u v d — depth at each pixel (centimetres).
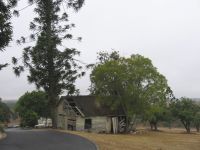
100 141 2391
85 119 5034
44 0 3403
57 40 4338
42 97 7725
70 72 4459
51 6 4122
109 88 4838
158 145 3075
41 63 4331
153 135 4834
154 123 7006
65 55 4388
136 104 4778
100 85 4850
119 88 4822
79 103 5156
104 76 4812
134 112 4797
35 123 7494
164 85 4778
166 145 3278
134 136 4197
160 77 4778
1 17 1662
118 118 5141
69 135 2698
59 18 4359
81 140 2289
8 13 1730
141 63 4769
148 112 4756
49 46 4231
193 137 4888
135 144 2683
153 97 4753
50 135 2698
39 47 4253
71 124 5144
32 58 4306
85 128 5019
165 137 4569
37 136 2605
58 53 4347
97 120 5066
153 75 4741
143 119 5062
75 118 5038
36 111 7700
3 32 1680
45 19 4250
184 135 5269
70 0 2256
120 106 5206
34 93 7762
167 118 6956
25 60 4300
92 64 4812
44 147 1906
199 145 3669
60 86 4456
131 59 4794
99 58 5450
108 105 5075
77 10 2270
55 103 4450
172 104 6925
